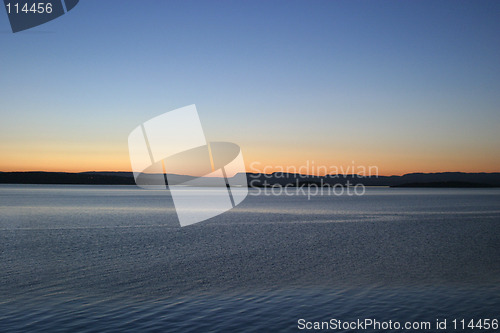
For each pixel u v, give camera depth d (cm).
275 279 1377
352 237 2548
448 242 2339
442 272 1495
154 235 2600
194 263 1667
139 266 1602
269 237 2528
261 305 1076
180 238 2455
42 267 1571
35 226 3108
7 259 1734
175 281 1345
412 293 1194
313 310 1036
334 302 1105
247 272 1493
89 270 1519
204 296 1159
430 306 1072
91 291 1205
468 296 1163
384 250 2034
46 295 1155
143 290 1221
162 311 1017
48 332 861
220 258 1786
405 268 1572
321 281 1348
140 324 921
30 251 1947
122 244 2191
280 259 1767
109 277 1401
